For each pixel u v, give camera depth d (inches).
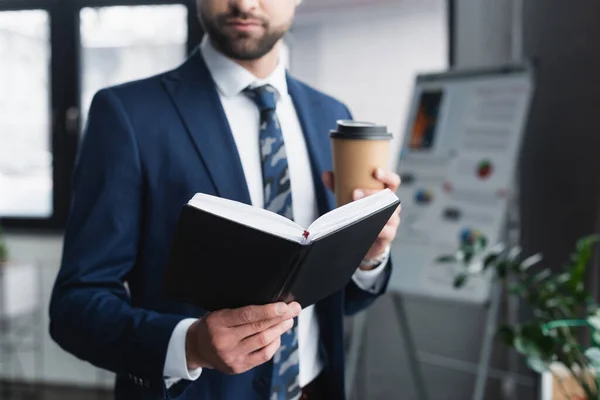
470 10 111.0
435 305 115.9
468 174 96.2
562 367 64.6
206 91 40.6
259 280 26.8
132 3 129.9
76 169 38.1
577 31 95.2
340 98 123.0
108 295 34.8
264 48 39.7
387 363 120.4
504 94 96.2
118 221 36.1
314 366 43.6
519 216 103.8
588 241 58.3
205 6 38.5
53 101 134.4
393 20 118.1
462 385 114.0
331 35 122.1
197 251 26.8
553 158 99.2
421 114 104.3
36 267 130.9
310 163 44.0
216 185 38.0
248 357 28.7
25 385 136.0
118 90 39.3
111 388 132.6
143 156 37.3
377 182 35.8
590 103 94.2
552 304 59.9
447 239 95.1
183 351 30.7
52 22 132.7
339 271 33.2
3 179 138.9
